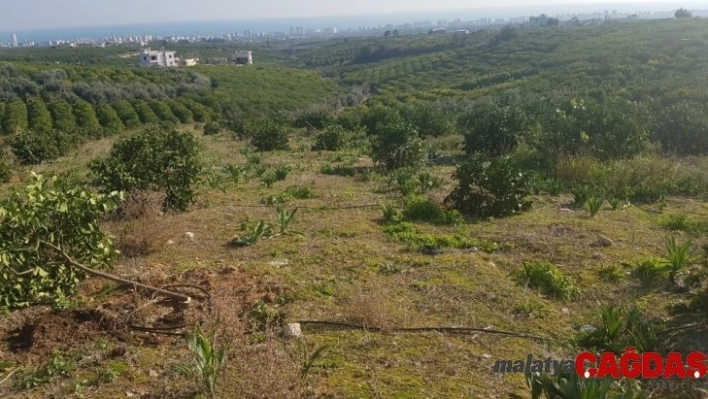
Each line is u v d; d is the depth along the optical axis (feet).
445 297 16.62
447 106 99.25
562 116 40.73
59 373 12.61
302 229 24.29
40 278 15.65
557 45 186.29
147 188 26.66
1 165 42.55
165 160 27.37
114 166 26.35
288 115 130.72
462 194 27.02
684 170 34.12
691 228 23.44
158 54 309.42
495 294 16.74
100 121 128.06
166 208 27.04
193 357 12.89
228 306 15.29
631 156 37.76
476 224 24.88
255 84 205.16
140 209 24.70
